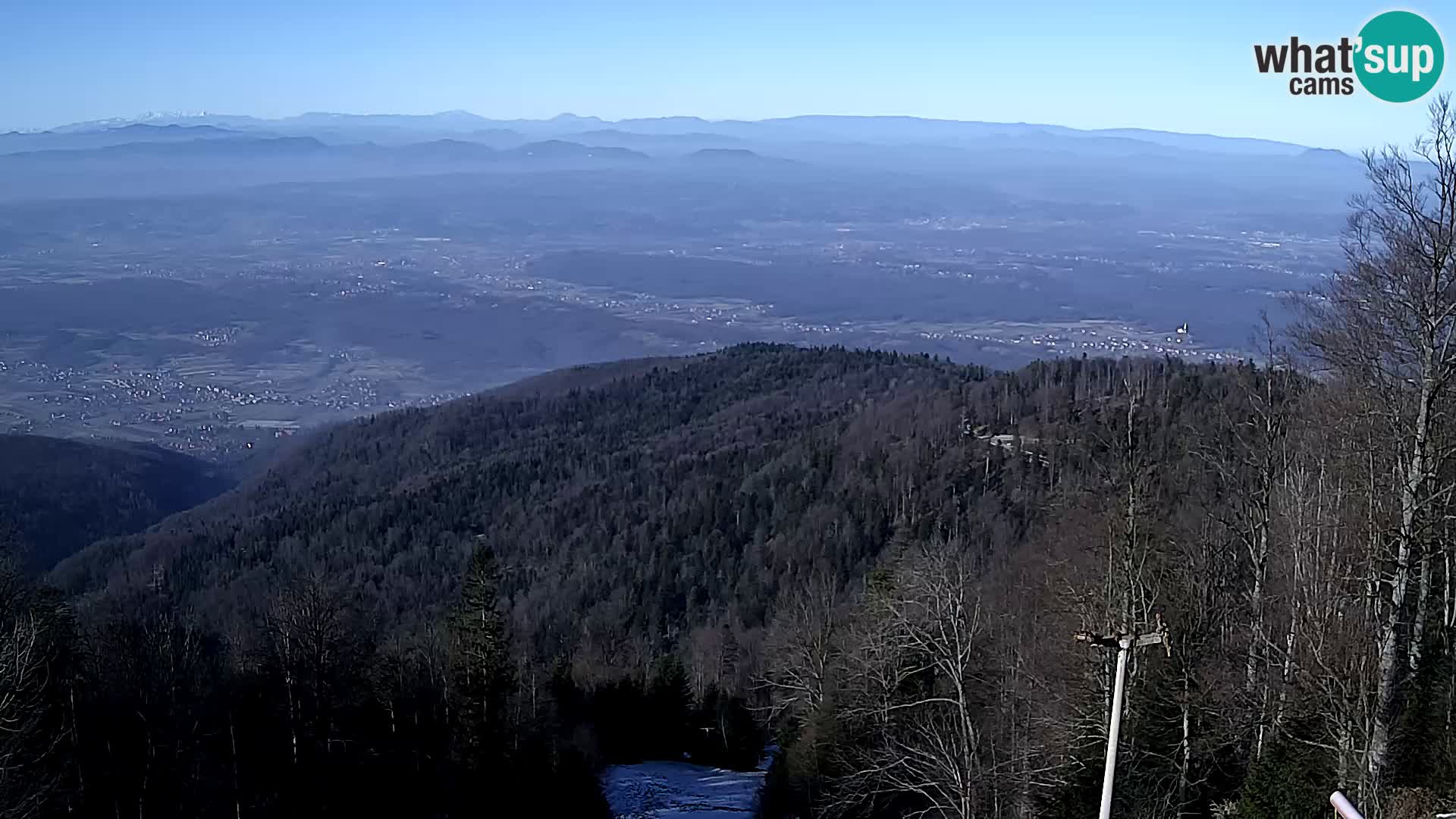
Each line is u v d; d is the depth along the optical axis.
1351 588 19.05
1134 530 17.34
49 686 26.72
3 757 20.77
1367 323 14.77
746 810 31.81
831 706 25.41
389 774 31.27
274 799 28.03
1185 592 18.61
